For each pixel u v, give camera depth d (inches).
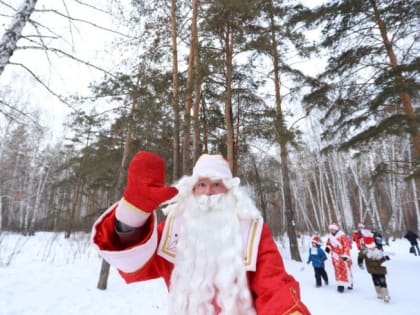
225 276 36.9
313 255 258.2
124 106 255.9
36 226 963.3
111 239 33.0
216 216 43.4
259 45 326.3
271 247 39.3
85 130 241.0
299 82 401.4
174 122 283.7
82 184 788.6
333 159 915.4
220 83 370.9
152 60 253.0
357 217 975.0
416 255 442.9
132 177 30.6
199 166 49.6
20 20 103.4
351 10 308.3
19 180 840.9
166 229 44.6
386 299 196.9
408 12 275.1
